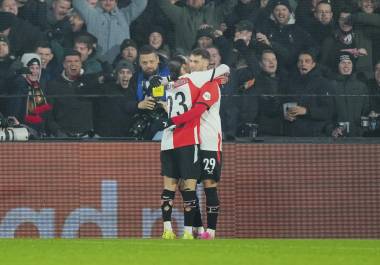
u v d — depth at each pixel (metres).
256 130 32.41
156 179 32.31
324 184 32.53
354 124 32.47
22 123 32.47
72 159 32.34
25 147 32.31
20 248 19.50
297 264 16.30
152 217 32.38
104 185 32.34
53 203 32.38
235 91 32.50
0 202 32.41
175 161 25.19
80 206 32.34
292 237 32.56
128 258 17.20
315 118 32.34
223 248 19.45
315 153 32.44
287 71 32.59
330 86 32.47
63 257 17.44
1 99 32.44
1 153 32.34
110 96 32.34
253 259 17.05
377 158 32.44
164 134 25.14
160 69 32.31
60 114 32.44
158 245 20.39
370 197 32.59
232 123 32.34
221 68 24.98
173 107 24.97
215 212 25.83
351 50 32.53
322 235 32.59
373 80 32.59
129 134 32.44
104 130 32.44
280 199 32.44
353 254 18.20
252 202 32.44
